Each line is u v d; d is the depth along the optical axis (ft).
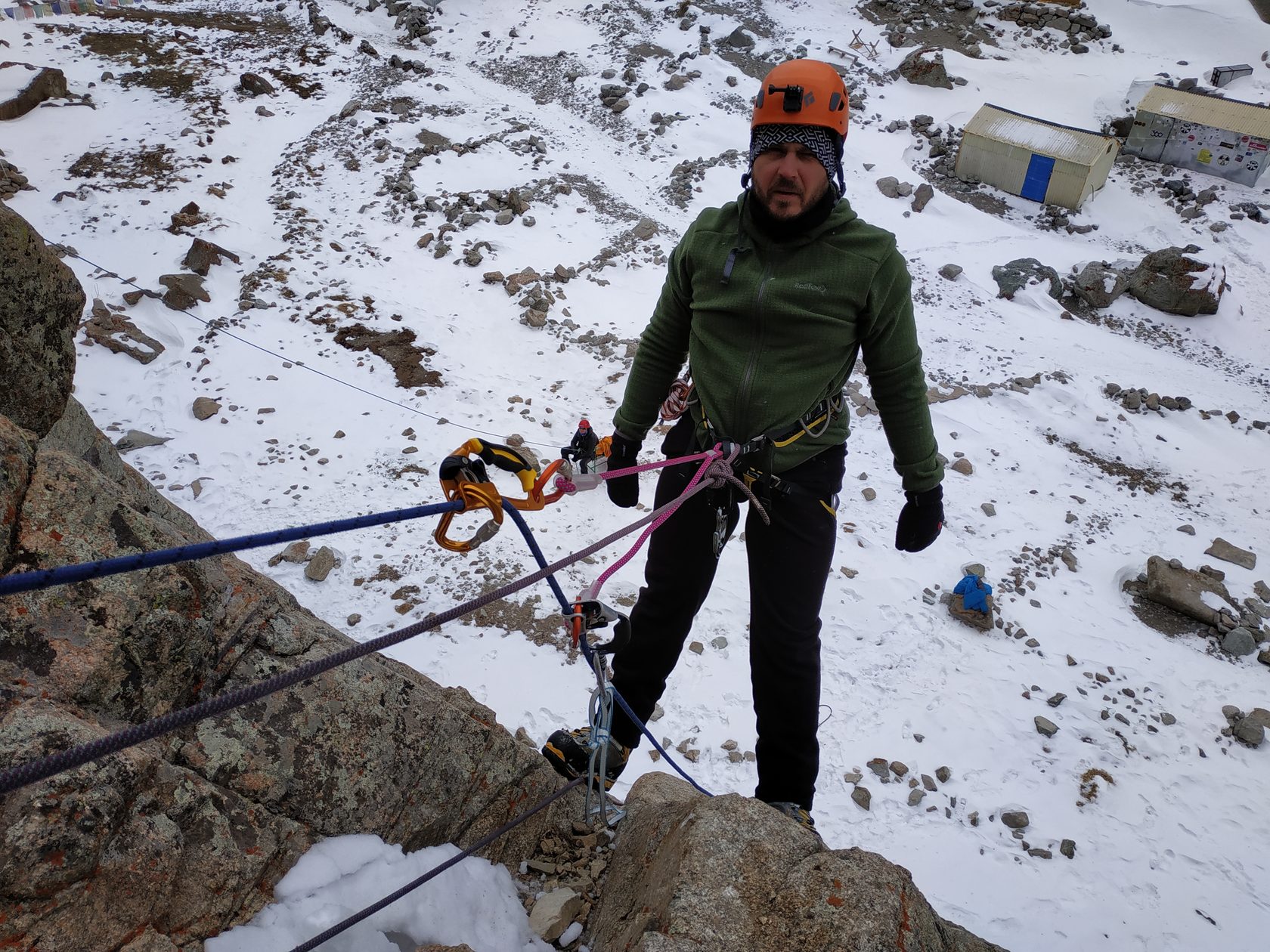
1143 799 24.62
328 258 43.27
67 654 6.73
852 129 60.85
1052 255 52.90
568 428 34.96
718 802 7.50
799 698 8.37
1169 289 49.16
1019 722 26.45
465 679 24.93
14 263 8.09
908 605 29.68
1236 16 69.77
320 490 30.86
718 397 7.70
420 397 35.37
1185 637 30.27
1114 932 21.31
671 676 25.94
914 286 48.67
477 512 30.32
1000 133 57.00
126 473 10.37
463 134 55.16
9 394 8.23
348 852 7.54
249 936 6.56
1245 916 21.90
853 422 37.42
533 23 68.59
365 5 71.92
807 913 6.49
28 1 64.34
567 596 27.78
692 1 69.00
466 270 43.50
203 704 4.01
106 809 5.91
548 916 8.13
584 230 47.88
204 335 37.09
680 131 57.57
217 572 8.38
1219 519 36.01
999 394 41.16
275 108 56.70
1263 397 44.16
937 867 22.52
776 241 7.31
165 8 69.67
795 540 7.92
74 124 51.42
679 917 6.43
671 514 7.88
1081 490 36.40
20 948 5.40
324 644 8.68
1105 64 68.13
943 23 70.54
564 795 9.76
